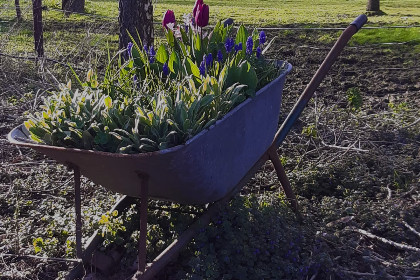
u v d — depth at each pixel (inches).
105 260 124.2
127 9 236.4
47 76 267.0
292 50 355.3
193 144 98.5
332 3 729.0
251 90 119.8
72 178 174.7
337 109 244.8
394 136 211.9
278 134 146.9
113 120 105.5
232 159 119.3
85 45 304.5
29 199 164.9
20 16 370.6
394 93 274.2
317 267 126.8
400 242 143.6
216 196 121.4
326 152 198.2
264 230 131.1
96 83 123.3
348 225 147.9
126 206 137.4
